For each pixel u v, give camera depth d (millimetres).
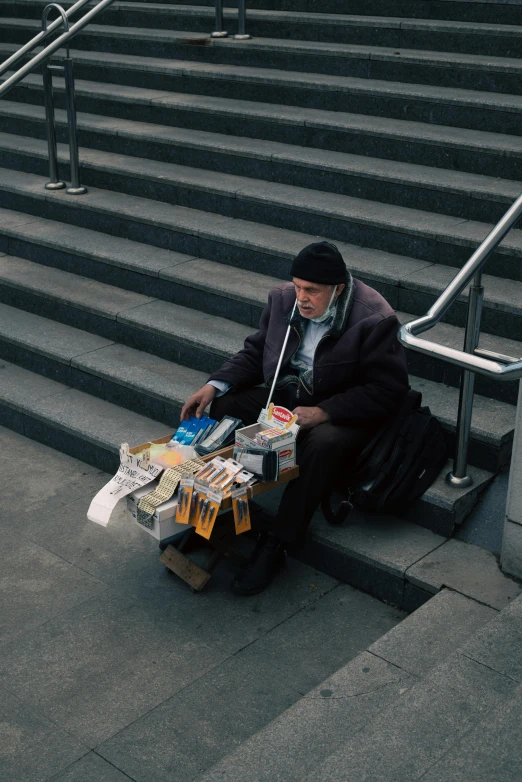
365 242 5016
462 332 4406
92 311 5266
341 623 3586
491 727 2438
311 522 3893
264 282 5039
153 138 6121
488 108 5285
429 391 4215
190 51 6773
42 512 4355
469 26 5801
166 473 3539
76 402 4984
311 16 6512
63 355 5078
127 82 6871
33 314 5656
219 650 3455
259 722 3109
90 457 4746
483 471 3877
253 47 6449
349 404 3664
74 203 5934
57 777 2883
